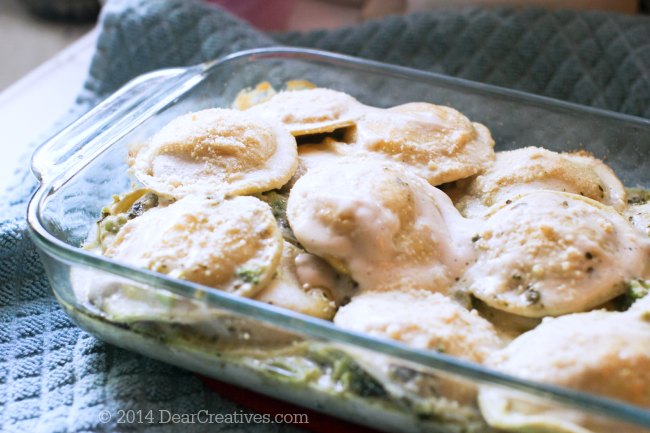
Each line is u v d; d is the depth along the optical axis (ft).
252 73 1.65
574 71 1.81
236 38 1.86
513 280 1.18
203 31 1.87
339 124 1.45
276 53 1.65
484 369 1.00
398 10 2.20
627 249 1.22
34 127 1.93
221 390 1.22
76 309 1.22
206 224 1.20
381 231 1.18
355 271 1.18
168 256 1.17
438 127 1.44
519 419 1.01
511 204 1.26
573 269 1.17
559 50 1.82
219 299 1.09
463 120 1.48
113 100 1.51
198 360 1.17
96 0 2.58
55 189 1.30
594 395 0.99
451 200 1.36
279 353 1.13
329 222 1.19
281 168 1.33
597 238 1.21
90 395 1.21
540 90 1.83
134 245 1.23
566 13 1.85
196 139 1.32
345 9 2.35
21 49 2.48
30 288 1.39
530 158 1.40
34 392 1.22
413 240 1.21
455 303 1.18
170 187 1.30
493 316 1.20
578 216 1.23
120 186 1.43
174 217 1.22
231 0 2.11
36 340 1.30
